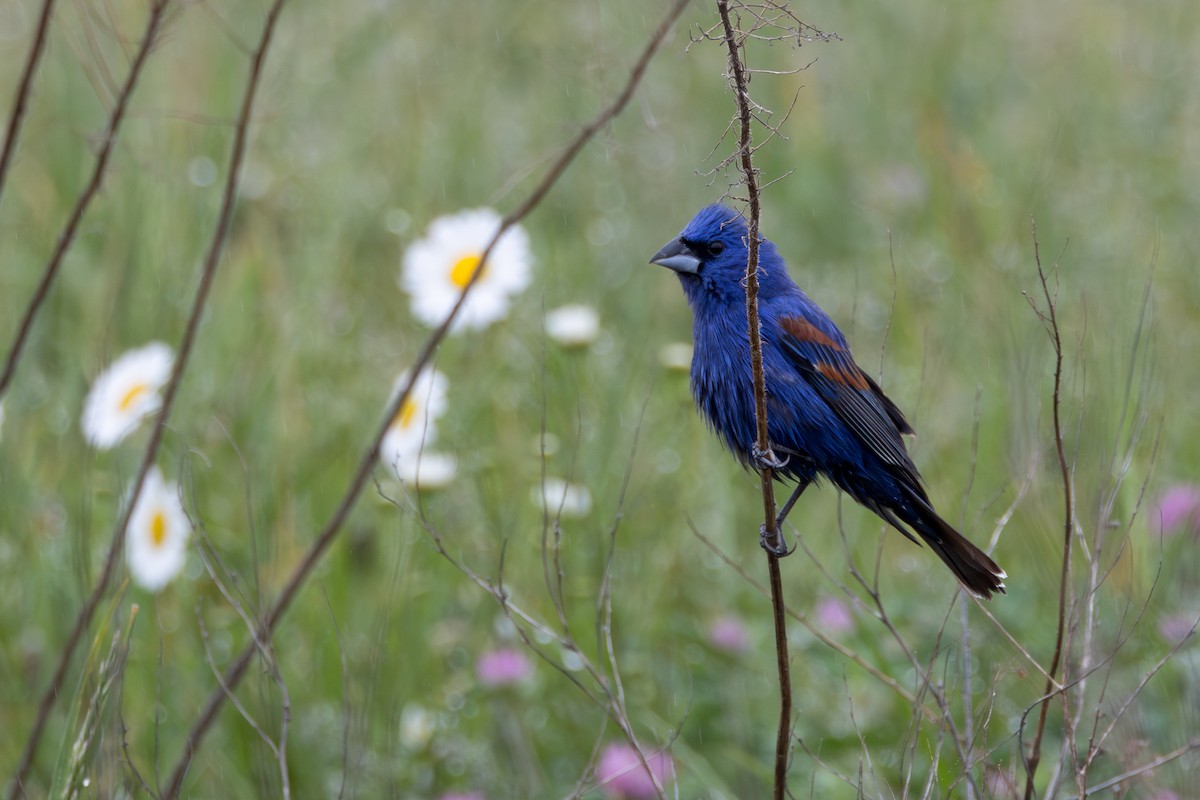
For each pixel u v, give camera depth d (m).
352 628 10.26
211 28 14.49
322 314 13.52
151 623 9.77
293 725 9.27
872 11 18.34
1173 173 15.69
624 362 12.94
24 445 11.57
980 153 16.33
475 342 13.02
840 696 9.73
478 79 16.34
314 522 11.04
